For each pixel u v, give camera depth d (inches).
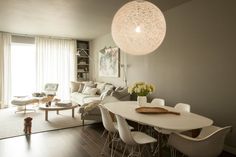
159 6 147.7
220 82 118.6
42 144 126.2
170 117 88.7
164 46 161.3
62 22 192.4
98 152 115.2
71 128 160.2
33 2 138.2
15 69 255.3
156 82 171.3
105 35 257.9
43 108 176.1
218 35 119.0
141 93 114.2
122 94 182.1
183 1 138.6
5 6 146.2
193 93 136.7
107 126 103.2
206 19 126.3
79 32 241.3
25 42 258.5
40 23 196.7
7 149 118.1
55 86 254.4
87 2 138.7
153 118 86.8
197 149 69.8
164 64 161.9
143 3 102.0
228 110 114.7
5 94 244.7
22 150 116.8
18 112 211.9
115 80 238.4
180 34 146.1
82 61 302.5
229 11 113.0
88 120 172.7
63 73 283.1
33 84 265.7
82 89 257.1
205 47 127.3
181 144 74.7
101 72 268.8
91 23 196.4
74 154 112.1
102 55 265.1
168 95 158.6
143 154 113.7
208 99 126.3
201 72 130.5
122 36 106.5
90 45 301.7
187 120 83.5
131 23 102.0
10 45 245.4
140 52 110.9
